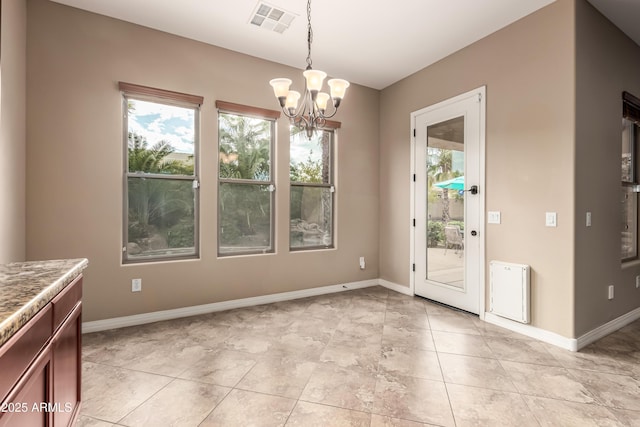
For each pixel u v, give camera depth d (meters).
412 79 4.00
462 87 3.36
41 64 2.62
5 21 2.17
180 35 3.17
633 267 3.14
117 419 1.67
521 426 1.63
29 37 2.57
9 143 2.26
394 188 4.30
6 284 1.16
